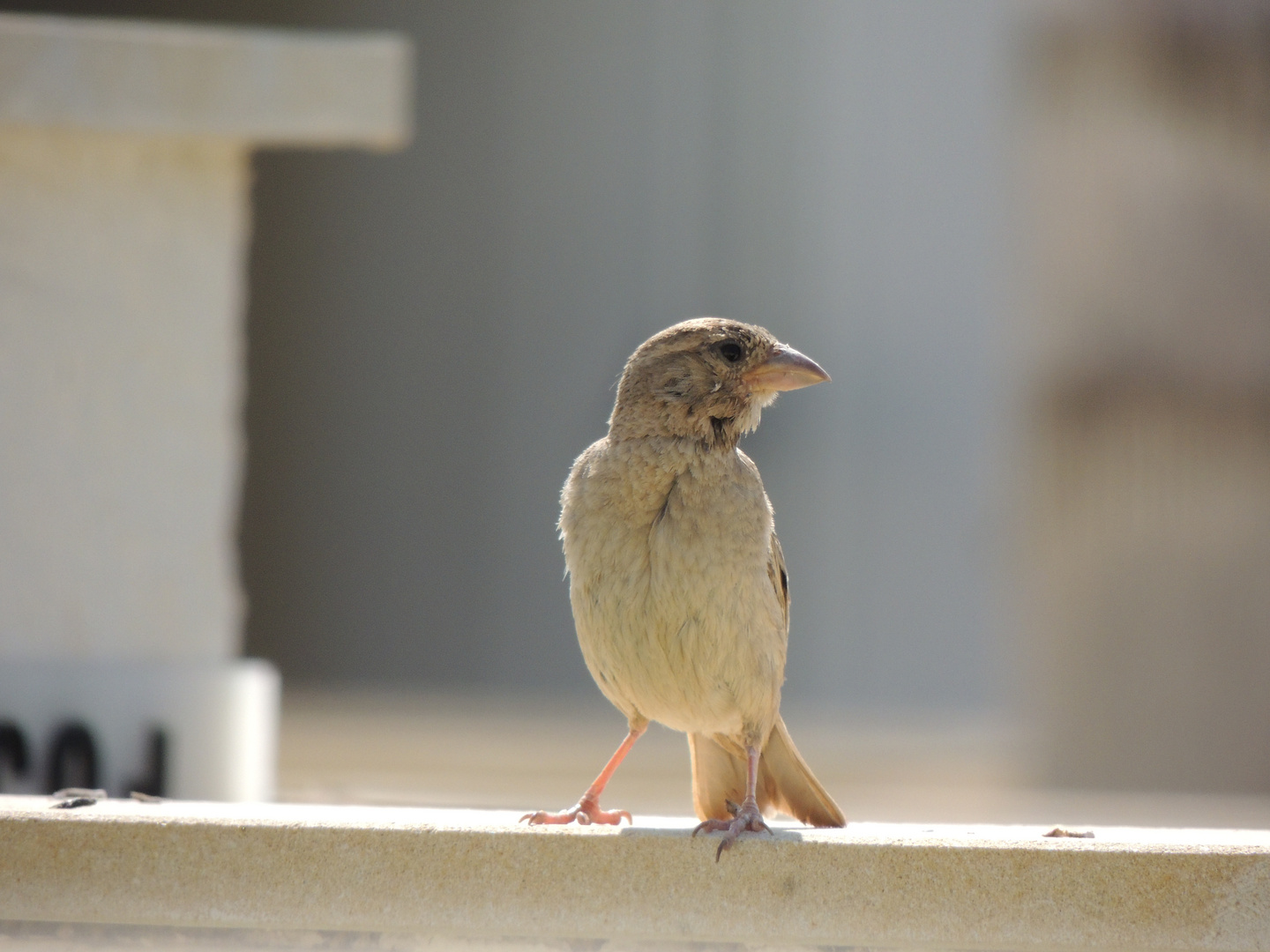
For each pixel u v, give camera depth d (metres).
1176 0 12.41
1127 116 12.52
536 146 26.66
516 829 5.07
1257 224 12.31
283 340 27.47
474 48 26.66
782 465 25.77
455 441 27.36
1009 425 12.98
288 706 24.08
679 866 5.03
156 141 7.75
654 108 26.33
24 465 7.54
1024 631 12.69
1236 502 12.09
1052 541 12.52
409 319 27.34
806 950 4.98
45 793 7.29
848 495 25.58
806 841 5.03
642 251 26.38
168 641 7.70
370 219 27.27
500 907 5.02
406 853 5.05
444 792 10.19
